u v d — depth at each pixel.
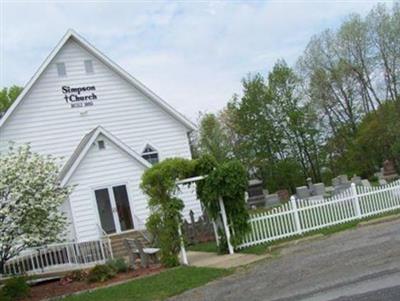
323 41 76.81
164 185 17.36
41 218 16.53
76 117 28.84
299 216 19.80
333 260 13.18
